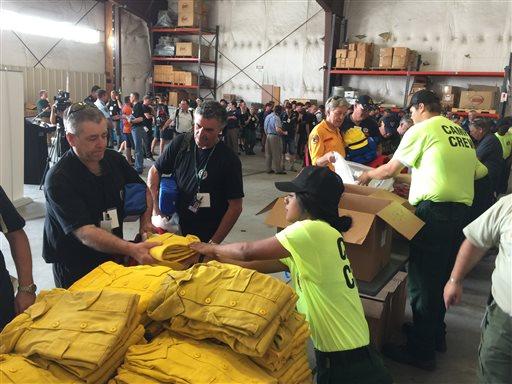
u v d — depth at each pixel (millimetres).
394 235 2699
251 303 1174
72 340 1077
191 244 1676
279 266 1740
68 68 12156
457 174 2270
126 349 1144
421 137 2312
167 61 14016
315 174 1522
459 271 1744
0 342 1138
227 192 2312
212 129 2170
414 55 10648
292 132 9578
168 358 1109
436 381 2420
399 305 2863
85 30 12523
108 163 1885
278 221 2084
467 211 2355
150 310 1251
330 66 11414
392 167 2447
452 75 10172
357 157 3568
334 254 1458
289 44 12438
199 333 1182
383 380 1493
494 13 9914
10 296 1605
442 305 2482
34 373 1043
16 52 10773
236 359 1137
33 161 6664
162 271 1440
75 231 1659
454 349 2762
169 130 9547
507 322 1502
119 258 1848
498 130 6516
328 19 11258
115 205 1884
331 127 3357
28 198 5660
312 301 1480
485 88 9734
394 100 11102
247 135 11594
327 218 1520
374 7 11148
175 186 2342
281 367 1181
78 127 1645
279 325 1194
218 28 13281
